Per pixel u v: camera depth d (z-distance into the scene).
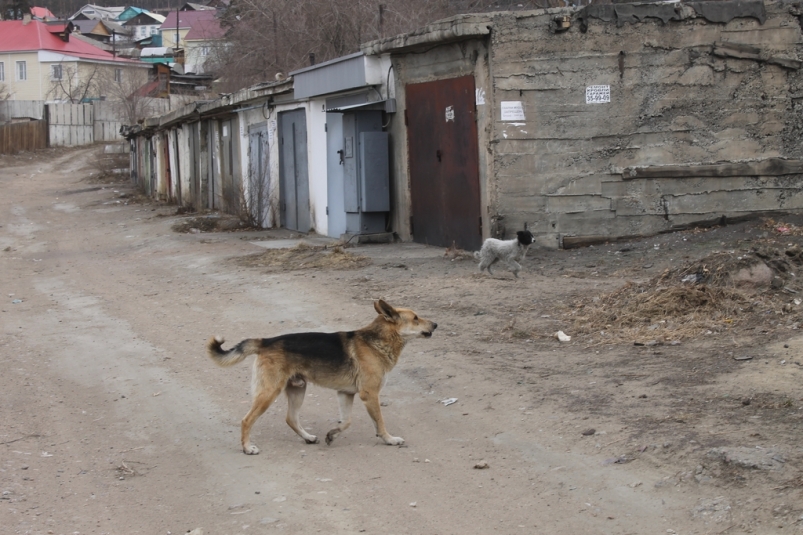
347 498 5.41
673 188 14.00
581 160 13.81
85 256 19.50
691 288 9.06
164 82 59.75
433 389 7.64
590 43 13.64
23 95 71.50
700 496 4.97
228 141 26.38
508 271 12.39
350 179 16.98
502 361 8.16
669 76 13.87
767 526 4.54
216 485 5.77
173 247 19.14
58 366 9.44
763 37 13.93
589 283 11.09
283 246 17.58
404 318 6.46
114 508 5.45
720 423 5.89
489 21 13.36
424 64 15.42
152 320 11.58
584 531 4.76
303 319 10.66
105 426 7.29
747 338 7.80
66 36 72.88
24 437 7.00
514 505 5.16
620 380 7.17
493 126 13.58
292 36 30.59
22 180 47.94
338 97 18.03
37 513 5.37
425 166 15.73
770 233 12.89
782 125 14.13
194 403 7.81
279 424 7.12
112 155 57.06
